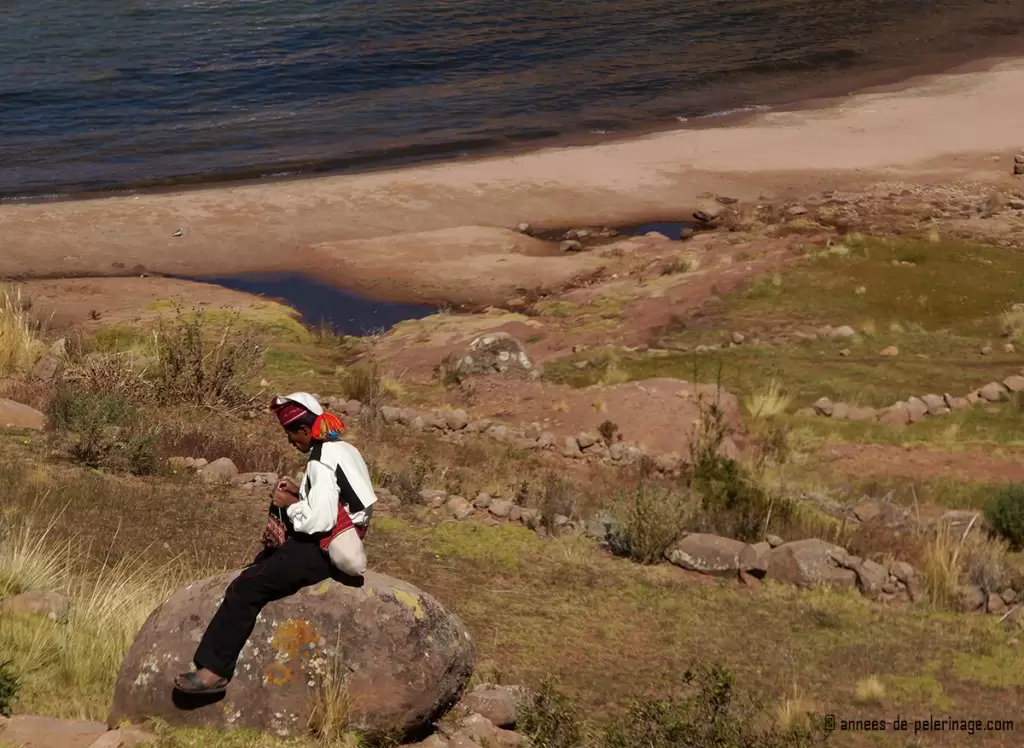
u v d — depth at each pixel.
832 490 18.25
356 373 23.72
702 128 49.91
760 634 12.16
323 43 67.50
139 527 12.20
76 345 22.56
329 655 6.37
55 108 55.12
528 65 62.16
